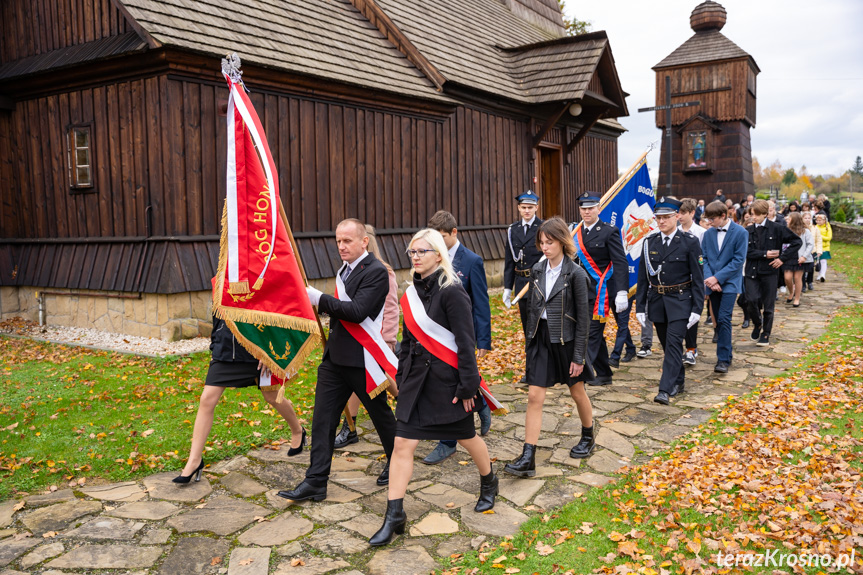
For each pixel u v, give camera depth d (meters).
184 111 8.38
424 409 3.77
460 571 3.38
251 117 4.43
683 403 6.34
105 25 8.83
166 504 4.22
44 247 9.94
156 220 8.43
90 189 9.23
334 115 10.35
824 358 7.90
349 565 3.47
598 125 18.89
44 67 9.15
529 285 4.76
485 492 4.10
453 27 15.11
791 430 5.27
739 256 7.45
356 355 4.20
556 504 4.18
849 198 56.53
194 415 5.85
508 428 5.71
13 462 4.81
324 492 4.25
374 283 4.17
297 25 10.55
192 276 8.37
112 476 4.66
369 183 11.02
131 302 8.70
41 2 9.62
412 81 11.77
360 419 6.06
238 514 4.08
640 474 4.59
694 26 31.38
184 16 8.54
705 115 30.45
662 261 6.61
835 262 20.70
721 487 4.27
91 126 9.11
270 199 4.35
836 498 4.04
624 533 3.76
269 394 4.80
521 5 21.08
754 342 9.11
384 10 12.86
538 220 6.82
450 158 12.92
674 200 6.58
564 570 3.39
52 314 9.82
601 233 6.61
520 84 14.90
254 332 4.36
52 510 4.12
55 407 6.05
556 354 4.64
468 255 5.22
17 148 10.21
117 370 7.27
